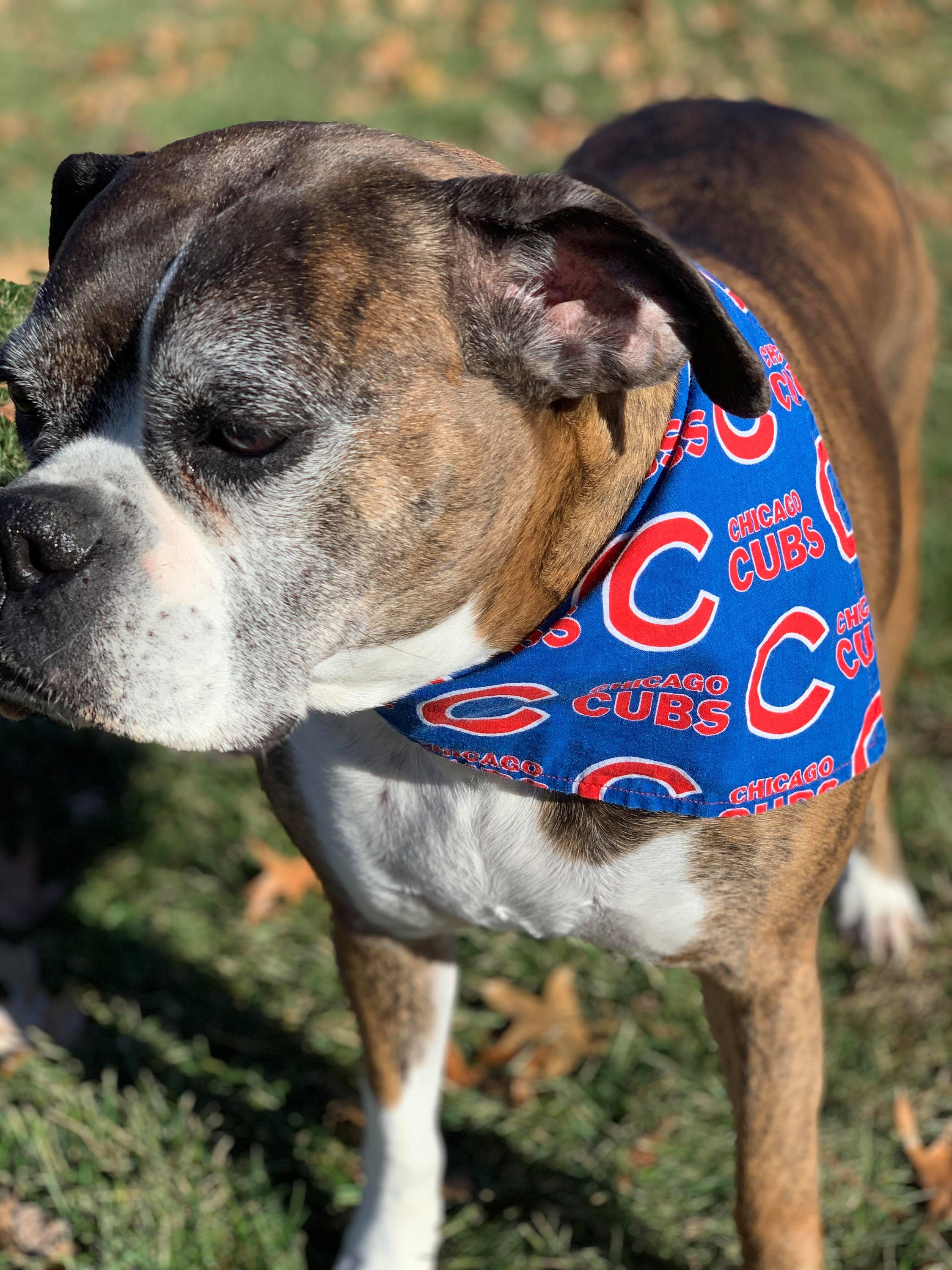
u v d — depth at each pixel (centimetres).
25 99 217
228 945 103
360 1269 83
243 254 59
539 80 226
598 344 63
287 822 77
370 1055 81
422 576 64
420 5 251
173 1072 94
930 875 107
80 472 60
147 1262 83
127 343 60
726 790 68
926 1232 86
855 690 72
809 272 90
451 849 73
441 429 62
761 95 221
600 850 71
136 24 245
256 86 221
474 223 62
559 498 66
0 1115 89
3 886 106
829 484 73
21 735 117
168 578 60
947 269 179
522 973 102
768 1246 76
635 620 67
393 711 70
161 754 117
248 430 59
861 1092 94
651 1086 95
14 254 116
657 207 92
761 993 73
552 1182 90
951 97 226
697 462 68
